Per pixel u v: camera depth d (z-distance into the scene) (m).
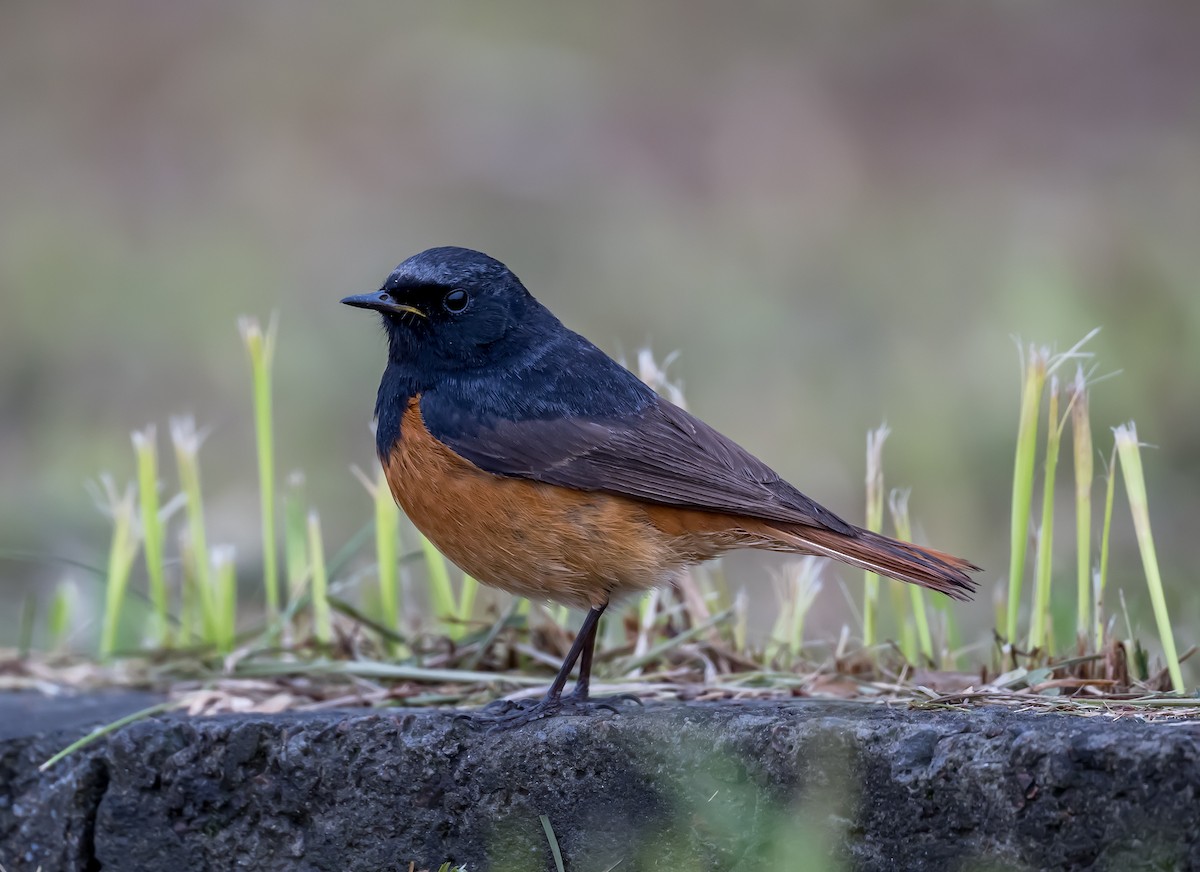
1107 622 8.21
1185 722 6.21
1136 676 7.62
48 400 17.05
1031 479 8.04
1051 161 21.06
